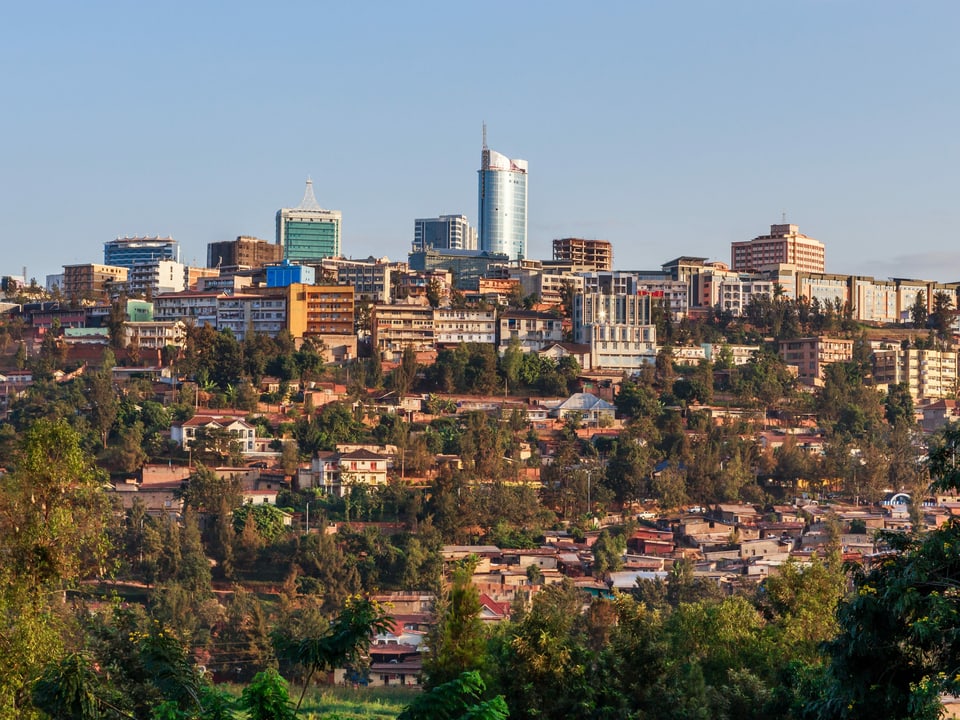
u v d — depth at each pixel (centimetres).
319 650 12538
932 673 14400
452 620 19500
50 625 18175
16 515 18588
